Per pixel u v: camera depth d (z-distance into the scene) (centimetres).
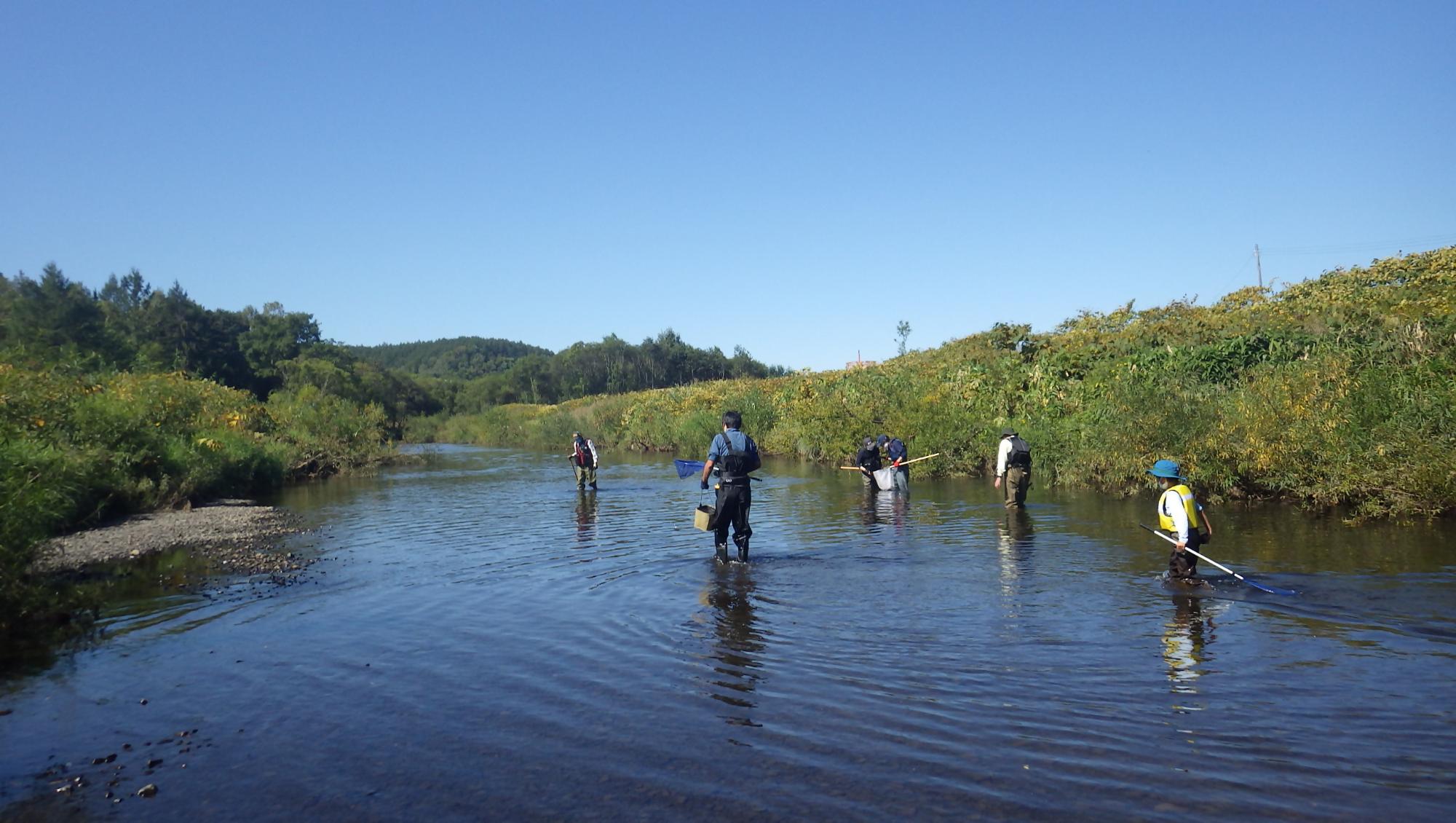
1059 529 1195
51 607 824
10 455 1314
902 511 1448
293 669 642
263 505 1869
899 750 466
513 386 9000
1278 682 554
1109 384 1864
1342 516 1184
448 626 755
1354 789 408
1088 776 430
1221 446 1383
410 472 2894
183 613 825
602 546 1163
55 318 4734
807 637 686
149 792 436
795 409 3092
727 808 406
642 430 4059
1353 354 1346
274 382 6212
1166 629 680
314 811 414
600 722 519
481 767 459
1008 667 598
